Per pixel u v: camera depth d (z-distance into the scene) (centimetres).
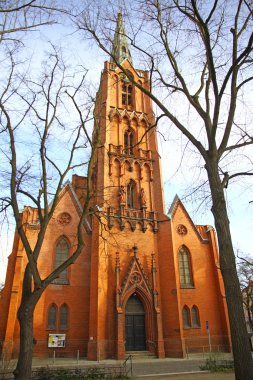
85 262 3638
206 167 1231
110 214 3722
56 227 3694
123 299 3375
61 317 3341
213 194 1169
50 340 3139
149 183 4266
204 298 3841
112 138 4375
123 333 3180
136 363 2773
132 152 4434
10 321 3011
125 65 5178
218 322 3762
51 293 3384
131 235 3772
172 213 4181
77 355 2962
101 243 3519
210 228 4253
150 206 4100
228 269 1043
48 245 3566
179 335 3294
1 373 1923
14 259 3397
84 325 3353
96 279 3338
